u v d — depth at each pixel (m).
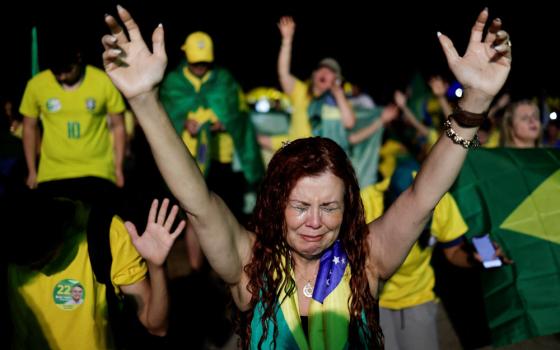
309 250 1.85
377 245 1.93
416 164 3.01
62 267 2.15
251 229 2.02
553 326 3.65
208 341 4.20
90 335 2.18
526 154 4.02
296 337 1.86
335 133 5.81
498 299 3.75
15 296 2.14
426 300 3.11
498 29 1.68
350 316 1.86
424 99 7.09
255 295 1.89
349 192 1.88
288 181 1.81
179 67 5.48
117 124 4.64
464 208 3.88
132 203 4.16
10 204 2.11
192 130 5.36
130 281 2.17
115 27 1.66
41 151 4.43
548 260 3.77
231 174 5.84
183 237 6.65
